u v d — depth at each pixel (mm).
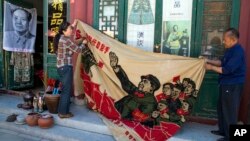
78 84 4387
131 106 3787
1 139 3730
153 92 3707
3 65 5266
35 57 6312
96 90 3947
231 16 3607
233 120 3164
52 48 4785
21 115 4102
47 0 4750
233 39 3107
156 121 3605
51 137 3719
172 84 3617
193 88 3502
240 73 3131
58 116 3996
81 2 4395
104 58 3988
